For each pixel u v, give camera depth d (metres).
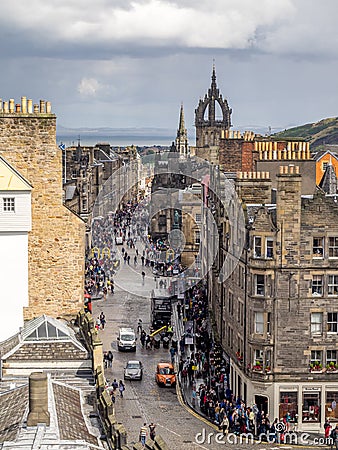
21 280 49.78
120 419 67.38
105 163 184.75
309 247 70.38
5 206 49.09
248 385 70.94
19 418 31.38
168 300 92.31
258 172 80.19
